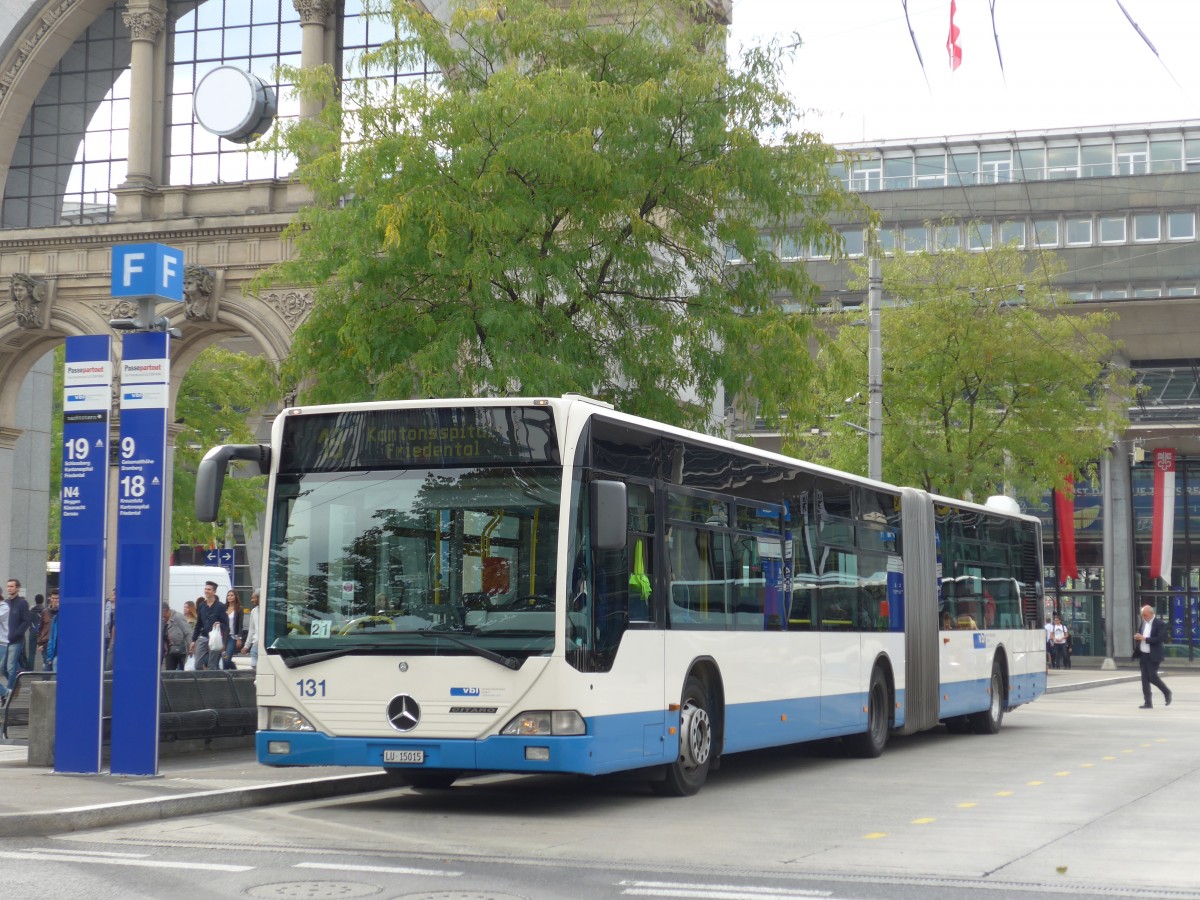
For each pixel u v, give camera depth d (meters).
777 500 17.09
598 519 12.49
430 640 12.82
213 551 55.69
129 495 14.80
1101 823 12.63
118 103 35.97
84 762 14.86
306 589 13.28
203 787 13.91
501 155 20.77
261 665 13.27
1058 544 59.75
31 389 42.16
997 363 39.94
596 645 12.93
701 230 22.52
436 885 9.27
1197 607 65.38
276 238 32.66
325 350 22.11
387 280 21.42
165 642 26.47
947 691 22.38
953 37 23.92
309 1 33.97
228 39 35.03
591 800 14.38
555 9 23.00
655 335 22.05
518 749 12.55
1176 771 17.48
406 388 20.98
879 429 35.81
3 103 36.06
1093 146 75.25
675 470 14.66
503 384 20.31
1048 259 41.22
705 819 12.88
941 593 22.50
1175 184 70.69
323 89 22.92
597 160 20.80
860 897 9.08
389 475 13.26
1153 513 63.19
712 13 23.42
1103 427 42.03
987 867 10.25
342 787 14.77
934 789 15.52
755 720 16.11
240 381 50.53
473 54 23.25
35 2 35.81
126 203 34.34
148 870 9.80
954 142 76.88
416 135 21.59
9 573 41.31
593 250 22.05
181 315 32.97
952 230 72.44
